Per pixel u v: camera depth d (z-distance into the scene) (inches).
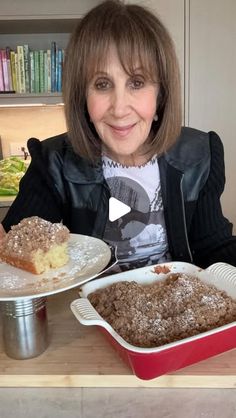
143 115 39.2
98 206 46.5
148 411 28.4
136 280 36.8
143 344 27.5
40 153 48.4
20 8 89.1
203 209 47.8
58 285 30.8
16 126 105.0
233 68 90.7
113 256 39.2
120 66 37.0
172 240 47.1
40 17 89.4
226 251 45.2
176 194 46.4
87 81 39.3
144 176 46.1
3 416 28.9
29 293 29.0
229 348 28.8
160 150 44.9
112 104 38.3
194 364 28.3
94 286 35.0
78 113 43.4
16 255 34.9
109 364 28.7
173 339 28.0
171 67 40.8
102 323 27.6
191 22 88.4
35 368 28.5
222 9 87.7
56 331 32.6
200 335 26.1
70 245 39.2
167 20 88.2
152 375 26.7
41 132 105.5
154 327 28.6
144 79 38.4
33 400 28.5
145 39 37.4
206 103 92.6
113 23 36.9
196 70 90.9
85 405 28.5
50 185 47.3
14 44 102.9
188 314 29.5
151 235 47.1
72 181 46.0
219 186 48.3
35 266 33.3
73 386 28.0
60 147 48.2
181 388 27.8
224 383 27.4
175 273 37.3
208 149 48.4
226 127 93.9
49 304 36.5
